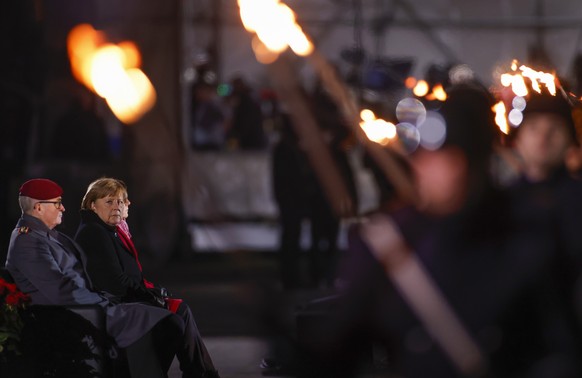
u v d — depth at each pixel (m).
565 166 5.94
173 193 25.83
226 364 14.32
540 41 31.00
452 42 31.86
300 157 21.61
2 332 10.77
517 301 5.36
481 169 5.43
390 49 32.09
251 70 32.47
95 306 11.05
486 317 5.32
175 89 25.67
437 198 5.42
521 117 6.07
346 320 5.41
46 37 26.44
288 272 21.95
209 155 27.81
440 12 33.22
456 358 5.30
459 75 14.71
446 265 5.35
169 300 11.86
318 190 21.45
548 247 5.36
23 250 11.12
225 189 27.89
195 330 11.76
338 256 22.03
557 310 5.37
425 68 32.09
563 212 5.42
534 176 5.94
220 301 20.48
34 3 26.28
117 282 11.63
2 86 26.41
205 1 30.81
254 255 25.88
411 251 5.39
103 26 25.95
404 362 5.37
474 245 5.36
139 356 11.29
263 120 28.53
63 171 25.97
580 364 5.34
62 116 26.80
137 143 25.36
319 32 30.77
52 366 10.99
